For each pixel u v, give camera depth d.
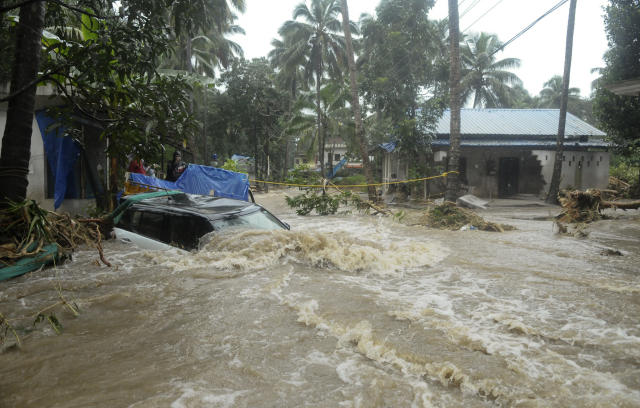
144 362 2.97
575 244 8.29
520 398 2.52
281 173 46.81
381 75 24.08
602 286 4.95
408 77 23.89
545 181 22.03
